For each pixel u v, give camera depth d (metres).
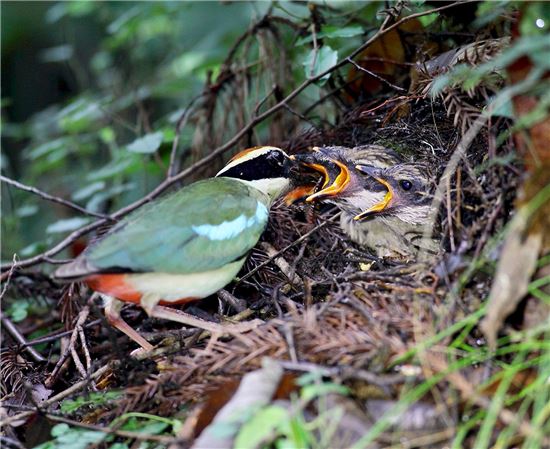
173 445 6.66
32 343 9.61
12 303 11.57
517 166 7.35
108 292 7.81
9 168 16.72
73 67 17.80
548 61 6.29
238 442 5.73
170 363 7.58
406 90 10.13
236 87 12.20
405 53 11.05
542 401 6.27
